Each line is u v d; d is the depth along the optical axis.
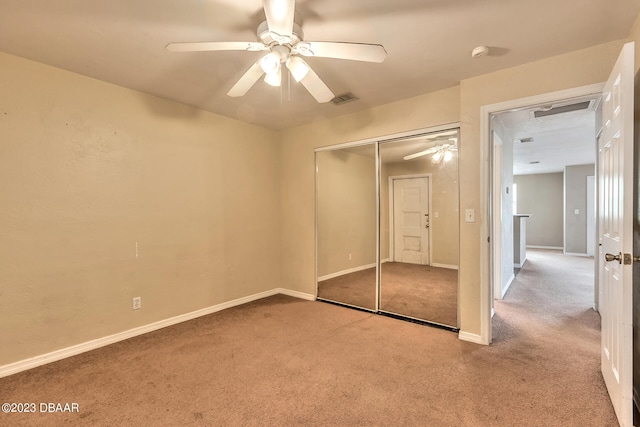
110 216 2.72
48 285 2.40
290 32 1.53
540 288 4.55
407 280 3.39
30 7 1.72
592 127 4.23
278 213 4.34
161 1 1.68
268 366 2.30
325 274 3.95
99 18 1.83
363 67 2.48
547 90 2.35
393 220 3.47
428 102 3.03
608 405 1.81
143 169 2.94
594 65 2.18
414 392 1.96
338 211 3.83
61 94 2.46
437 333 2.89
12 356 2.23
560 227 8.77
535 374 2.16
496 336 2.82
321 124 3.89
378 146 3.48
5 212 2.21
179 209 3.22
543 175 8.98
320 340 2.75
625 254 1.57
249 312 3.51
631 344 1.54
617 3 1.72
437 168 3.15
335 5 1.73
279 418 1.73
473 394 1.93
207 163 3.47
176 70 2.50
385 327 3.04
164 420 1.72
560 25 1.93
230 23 1.89
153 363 2.35
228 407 1.83
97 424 1.69
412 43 2.13
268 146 4.20
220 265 3.60
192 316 3.31
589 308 3.62
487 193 2.62
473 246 2.69
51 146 2.41
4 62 2.21
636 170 1.87
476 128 2.65
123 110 2.81
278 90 2.92
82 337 2.56
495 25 1.93
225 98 3.11
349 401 1.88
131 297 2.86
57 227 2.44
